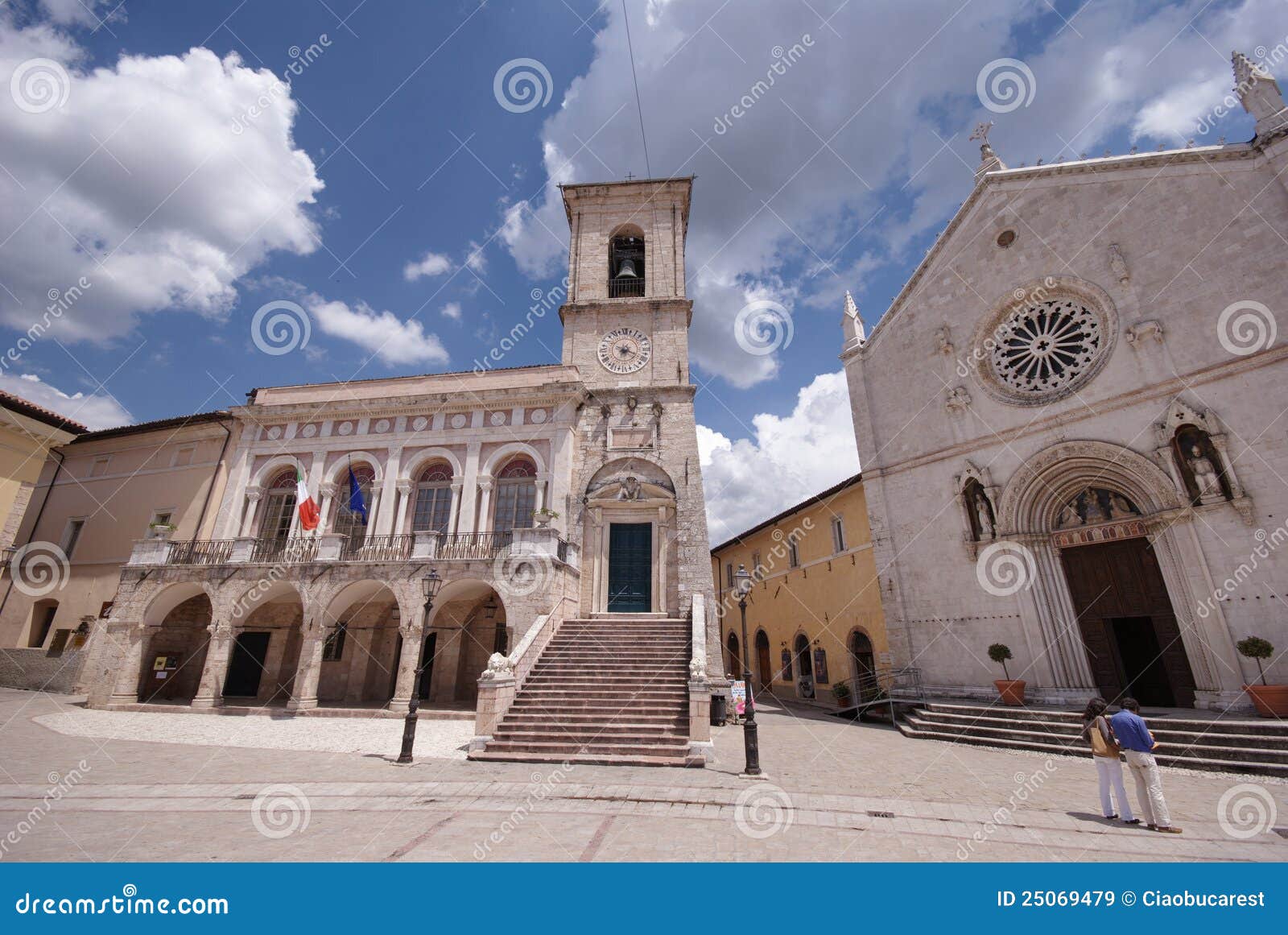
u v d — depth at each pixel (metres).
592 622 17.75
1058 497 15.78
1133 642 15.13
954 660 16.73
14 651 22.22
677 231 25.06
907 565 18.50
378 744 12.99
